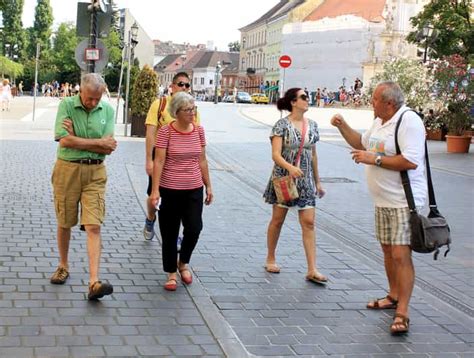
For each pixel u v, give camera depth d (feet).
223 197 37.63
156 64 496.64
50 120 92.73
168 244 20.30
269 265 22.95
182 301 19.21
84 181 19.21
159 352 15.42
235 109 149.69
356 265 24.44
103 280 20.68
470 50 105.09
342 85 240.94
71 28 291.99
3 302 18.04
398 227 17.88
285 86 277.85
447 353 16.49
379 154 18.03
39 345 15.33
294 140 21.67
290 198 21.58
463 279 23.58
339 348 16.44
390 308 19.57
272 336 16.96
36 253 23.21
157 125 23.09
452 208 37.86
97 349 15.33
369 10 242.99
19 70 240.12
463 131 71.10
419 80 89.35
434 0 106.73
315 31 260.42
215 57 420.77
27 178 39.70
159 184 20.31
